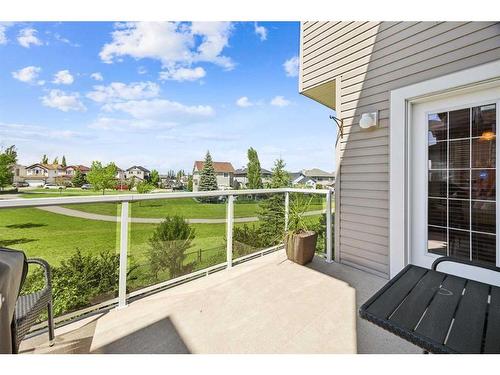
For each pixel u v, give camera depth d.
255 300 2.40
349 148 3.32
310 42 3.89
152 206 2.52
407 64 2.74
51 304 1.71
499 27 2.17
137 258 2.42
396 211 2.83
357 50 3.23
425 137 2.70
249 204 3.51
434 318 1.18
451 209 2.54
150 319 2.08
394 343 1.81
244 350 1.74
